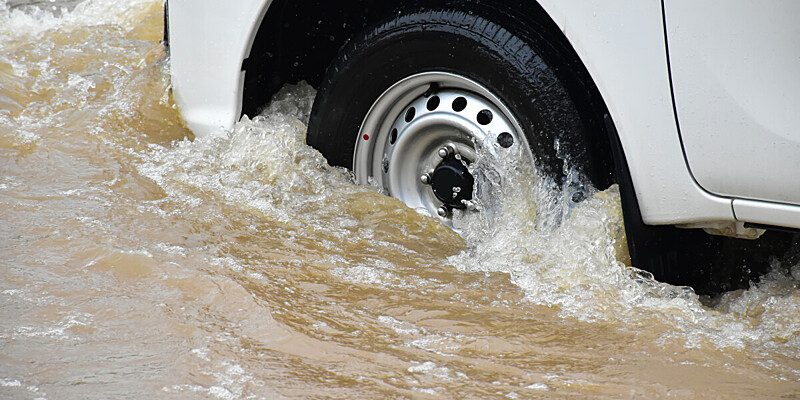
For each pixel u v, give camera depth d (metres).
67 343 6.72
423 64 8.65
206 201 9.34
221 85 9.81
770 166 7.02
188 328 7.02
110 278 7.74
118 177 9.71
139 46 13.10
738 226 7.43
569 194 8.12
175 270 7.88
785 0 6.78
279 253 8.42
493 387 6.37
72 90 11.72
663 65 7.27
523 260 8.25
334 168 9.52
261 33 9.55
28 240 8.31
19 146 10.37
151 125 10.77
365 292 7.83
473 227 8.80
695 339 7.14
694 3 7.08
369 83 9.02
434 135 8.88
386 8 9.62
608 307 7.63
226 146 9.88
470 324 7.33
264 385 6.28
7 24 13.98
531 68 8.08
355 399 6.14
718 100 7.11
